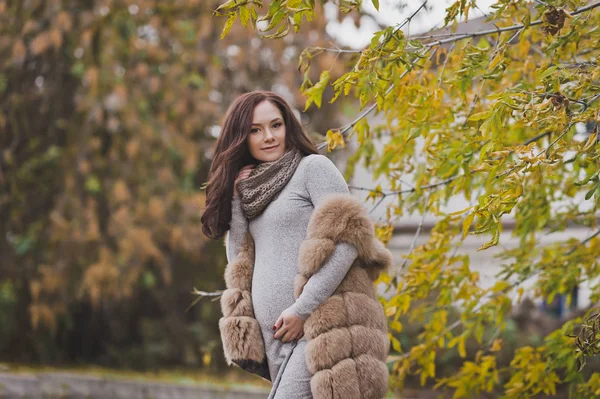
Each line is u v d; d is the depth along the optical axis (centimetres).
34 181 1767
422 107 536
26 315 1925
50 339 1977
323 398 422
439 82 535
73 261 1683
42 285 1688
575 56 605
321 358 426
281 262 450
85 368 1897
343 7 467
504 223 1650
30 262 1778
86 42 1572
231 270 472
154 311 2092
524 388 638
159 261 1686
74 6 1611
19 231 1802
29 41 1617
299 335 439
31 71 1695
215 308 2002
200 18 1686
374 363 428
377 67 468
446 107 599
